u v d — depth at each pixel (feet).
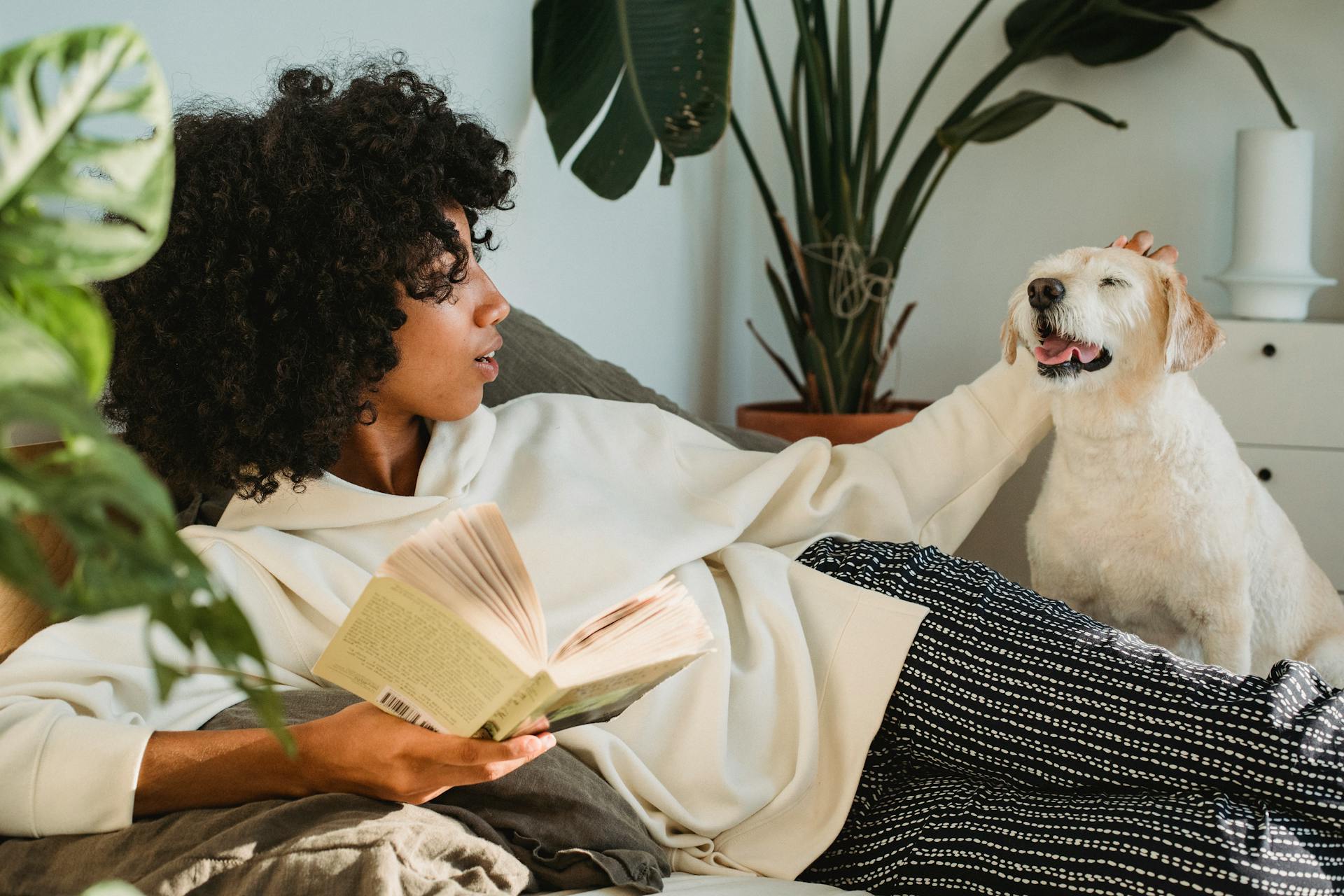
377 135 3.53
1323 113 9.65
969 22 8.66
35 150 1.30
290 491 3.62
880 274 9.16
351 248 3.41
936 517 4.98
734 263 10.99
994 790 3.36
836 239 8.98
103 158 1.33
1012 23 10.12
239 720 2.95
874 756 3.65
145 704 2.97
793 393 11.62
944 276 10.85
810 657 3.67
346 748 2.57
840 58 8.83
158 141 1.36
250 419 3.41
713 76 6.51
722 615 3.75
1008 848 3.03
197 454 3.52
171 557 1.28
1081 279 4.62
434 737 2.43
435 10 6.14
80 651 3.01
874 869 3.31
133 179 1.34
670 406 5.44
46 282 1.33
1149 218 10.21
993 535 5.91
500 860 2.67
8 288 1.38
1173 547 4.76
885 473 4.74
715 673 3.51
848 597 3.76
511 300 7.01
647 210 8.96
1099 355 4.66
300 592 3.31
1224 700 3.03
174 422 3.49
